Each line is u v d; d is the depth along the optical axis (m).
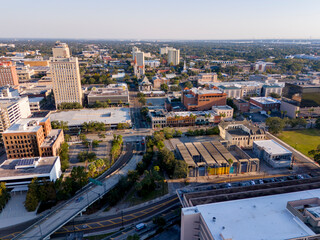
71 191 159.25
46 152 194.88
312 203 114.12
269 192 127.00
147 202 156.50
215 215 106.38
